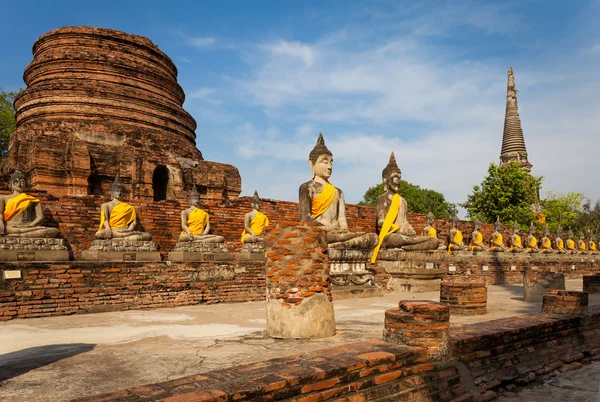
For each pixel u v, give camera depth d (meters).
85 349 6.02
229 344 6.30
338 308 10.35
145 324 8.11
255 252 14.16
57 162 14.66
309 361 4.92
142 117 19.05
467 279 19.03
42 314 9.16
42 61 18.75
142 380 4.66
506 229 26.88
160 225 14.07
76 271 9.80
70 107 17.92
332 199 13.99
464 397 5.87
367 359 5.07
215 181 18.05
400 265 15.42
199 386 4.04
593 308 10.02
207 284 11.54
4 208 10.45
